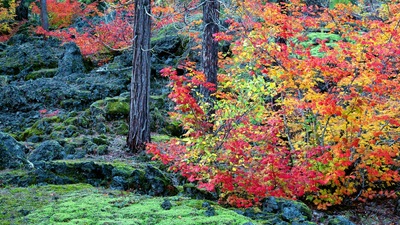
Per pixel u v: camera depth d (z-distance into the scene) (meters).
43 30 21.73
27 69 19.17
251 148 7.14
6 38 25.19
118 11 19.88
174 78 6.76
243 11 11.70
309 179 7.19
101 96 15.57
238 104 6.96
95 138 10.96
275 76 7.59
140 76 10.50
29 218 5.27
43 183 7.26
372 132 7.79
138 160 9.67
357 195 8.66
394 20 8.73
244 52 8.28
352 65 7.18
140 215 5.48
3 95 15.01
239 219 5.42
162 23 15.71
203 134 6.94
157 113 13.56
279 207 6.59
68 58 18.70
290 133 9.32
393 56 7.98
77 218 5.28
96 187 7.33
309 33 13.46
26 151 9.90
